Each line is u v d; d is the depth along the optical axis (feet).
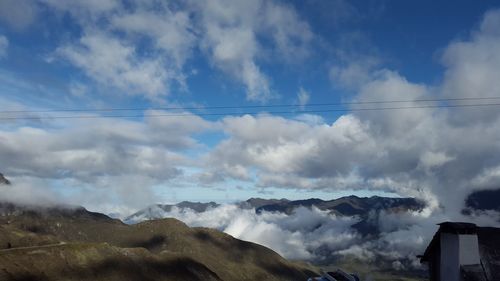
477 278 129.08
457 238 135.74
